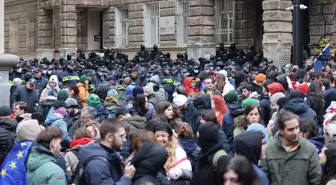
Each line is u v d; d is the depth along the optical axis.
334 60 31.50
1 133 10.56
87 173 8.90
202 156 9.27
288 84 19.09
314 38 39.50
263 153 9.46
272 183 9.34
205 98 15.16
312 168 9.18
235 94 15.43
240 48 43.94
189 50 42.66
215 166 9.09
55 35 57.78
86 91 22.36
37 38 62.00
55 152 9.70
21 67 32.12
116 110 13.67
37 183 9.37
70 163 10.95
